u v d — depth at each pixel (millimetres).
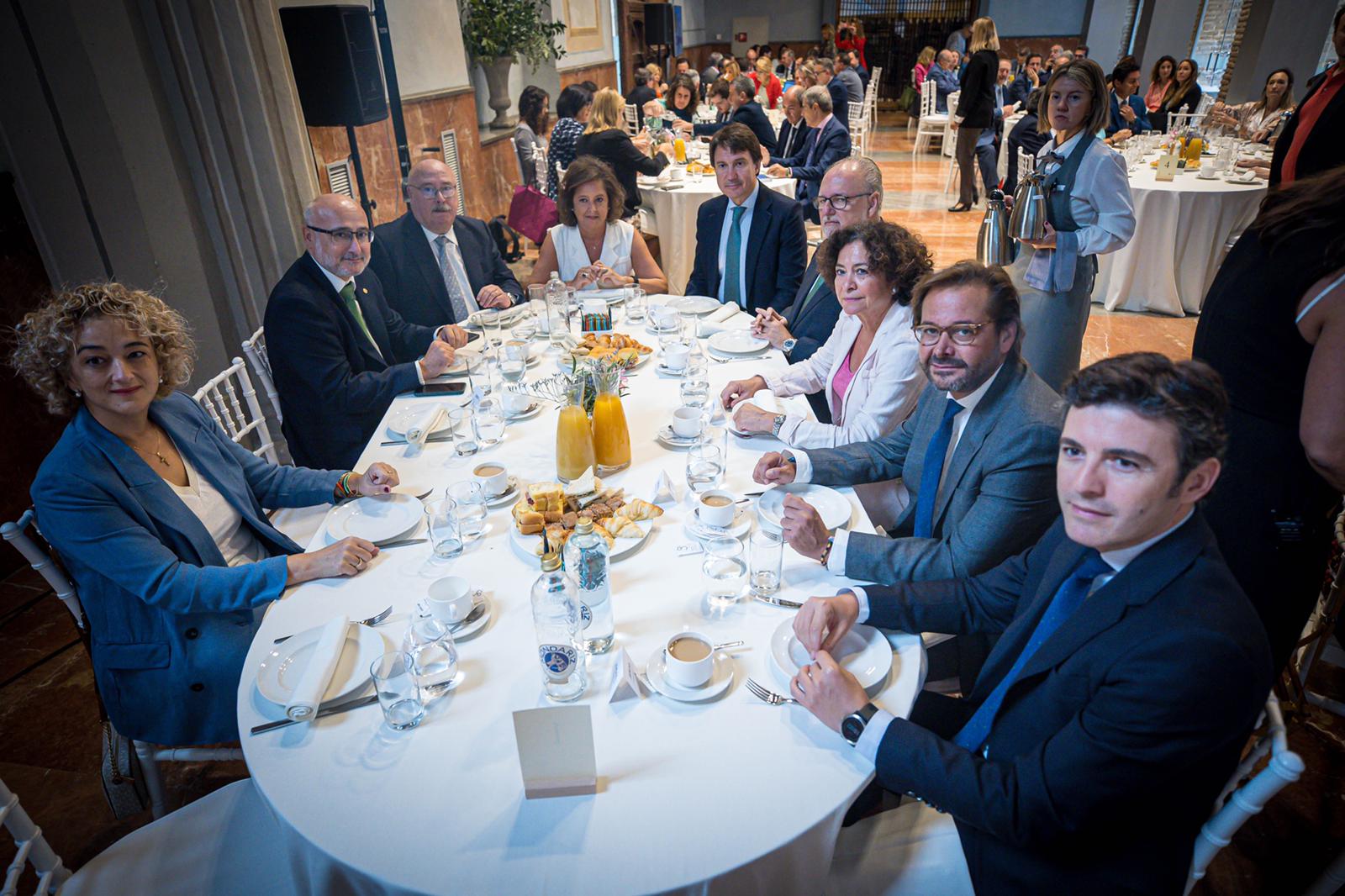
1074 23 14047
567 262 3377
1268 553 1496
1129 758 927
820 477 1722
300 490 1801
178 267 3031
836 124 5504
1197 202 4383
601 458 1732
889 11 15383
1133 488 909
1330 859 1644
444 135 5758
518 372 2213
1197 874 1026
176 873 1179
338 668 1166
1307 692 1932
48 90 2572
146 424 1617
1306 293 1313
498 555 1465
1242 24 8211
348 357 2434
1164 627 929
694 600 1317
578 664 1154
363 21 3658
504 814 952
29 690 2266
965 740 1212
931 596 1288
